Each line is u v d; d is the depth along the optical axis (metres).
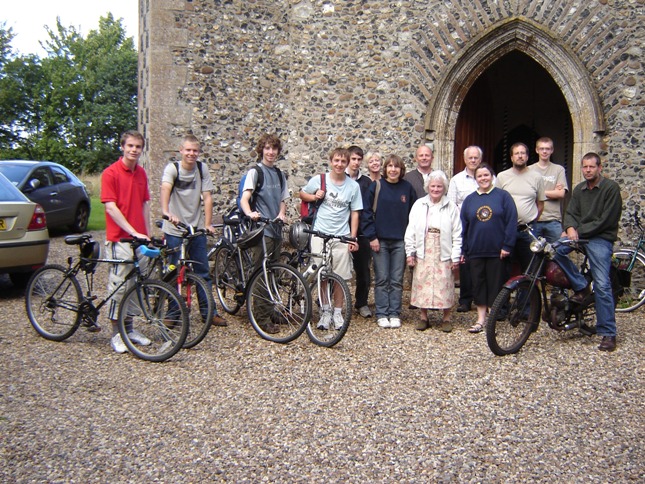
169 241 5.12
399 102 7.48
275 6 7.69
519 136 11.88
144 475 2.85
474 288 5.42
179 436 3.26
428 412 3.60
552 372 4.32
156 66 7.39
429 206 5.39
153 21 7.35
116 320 4.70
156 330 4.57
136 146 4.63
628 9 6.80
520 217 5.73
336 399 3.79
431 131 7.41
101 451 3.08
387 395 3.87
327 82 7.66
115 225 4.66
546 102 11.56
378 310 5.65
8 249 6.21
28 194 10.08
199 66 7.50
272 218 5.38
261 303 5.11
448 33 7.30
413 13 7.39
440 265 5.36
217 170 7.61
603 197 4.89
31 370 4.26
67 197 11.15
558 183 5.96
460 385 4.05
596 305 4.90
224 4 7.52
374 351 4.81
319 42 7.65
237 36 7.59
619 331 5.51
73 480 2.80
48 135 32.59
